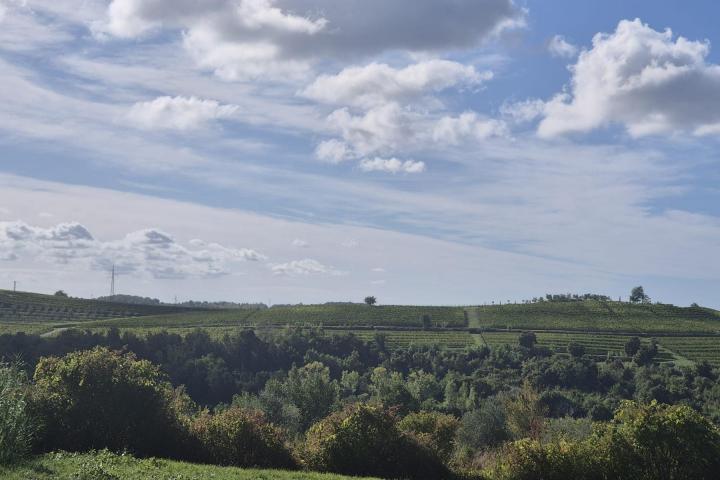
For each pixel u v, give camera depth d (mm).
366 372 124562
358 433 36344
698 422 32656
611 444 33656
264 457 35156
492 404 73000
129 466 24641
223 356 114750
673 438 32281
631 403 35188
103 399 33812
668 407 33938
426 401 98250
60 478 19406
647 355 140500
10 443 22125
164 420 35219
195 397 96625
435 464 36469
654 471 32375
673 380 115250
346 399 93750
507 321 187500
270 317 179125
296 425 79000
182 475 23250
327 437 36438
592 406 95750
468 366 134125
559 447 35312
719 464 31781
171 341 111438
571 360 128125
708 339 164750
